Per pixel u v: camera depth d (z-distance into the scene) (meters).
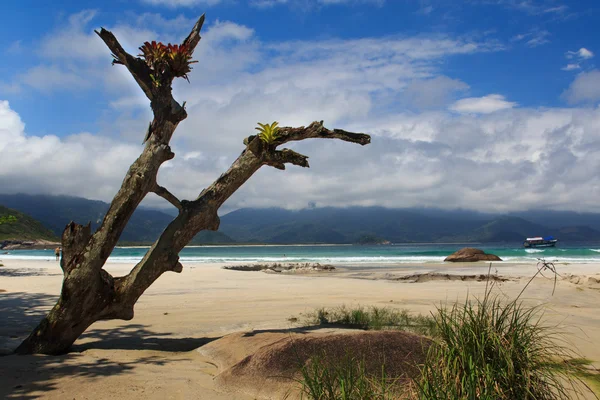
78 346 6.35
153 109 6.28
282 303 10.94
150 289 14.47
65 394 3.88
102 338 6.95
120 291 6.00
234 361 4.87
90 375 4.48
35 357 5.29
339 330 6.75
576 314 9.24
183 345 6.44
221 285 15.89
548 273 22.70
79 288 5.69
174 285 15.95
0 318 8.91
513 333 3.83
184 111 6.36
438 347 3.91
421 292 13.59
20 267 29.94
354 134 7.06
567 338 6.88
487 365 3.47
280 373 4.25
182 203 6.37
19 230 133.12
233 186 6.59
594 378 4.76
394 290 14.17
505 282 17.03
